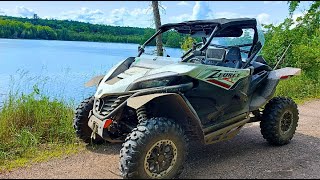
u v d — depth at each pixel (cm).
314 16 1378
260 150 526
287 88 988
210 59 483
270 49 1181
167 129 389
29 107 591
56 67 1011
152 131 379
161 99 419
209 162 474
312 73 1123
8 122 563
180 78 440
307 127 660
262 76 560
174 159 399
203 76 452
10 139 536
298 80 1055
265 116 540
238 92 501
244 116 520
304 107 848
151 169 386
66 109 620
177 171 404
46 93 693
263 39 548
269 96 542
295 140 579
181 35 592
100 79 529
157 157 388
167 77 427
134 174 372
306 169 448
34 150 508
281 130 541
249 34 533
